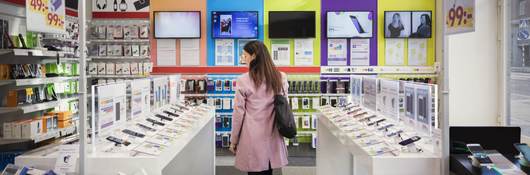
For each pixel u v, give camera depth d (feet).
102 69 25.64
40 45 19.33
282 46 26.53
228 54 26.58
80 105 8.04
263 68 11.82
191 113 15.12
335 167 15.31
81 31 7.94
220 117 26.08
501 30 22.90
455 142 8.82
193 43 26.61
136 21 26.35
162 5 26.55
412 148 8.68
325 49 26.58
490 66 23.41
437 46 26.07
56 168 8.45
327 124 14.99
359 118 13.33
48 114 17.70
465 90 23.53
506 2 22.54
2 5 17.60
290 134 11.87
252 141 11.69
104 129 9.44
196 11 26.22
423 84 9.85
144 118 12.33
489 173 7.55
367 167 8.69
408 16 26.02
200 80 26.13
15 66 16.01
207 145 17.40
